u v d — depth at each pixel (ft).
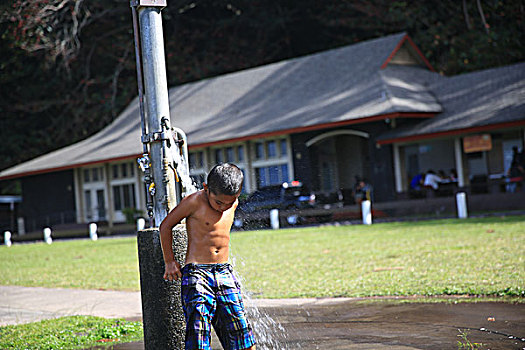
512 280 37.47
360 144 140.05
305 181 126.82
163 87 25.14
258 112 140.46
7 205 174.81
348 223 106.32
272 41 199.62
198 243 21.08
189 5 191.72
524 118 99.09
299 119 125.59
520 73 119.65
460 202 93.45
